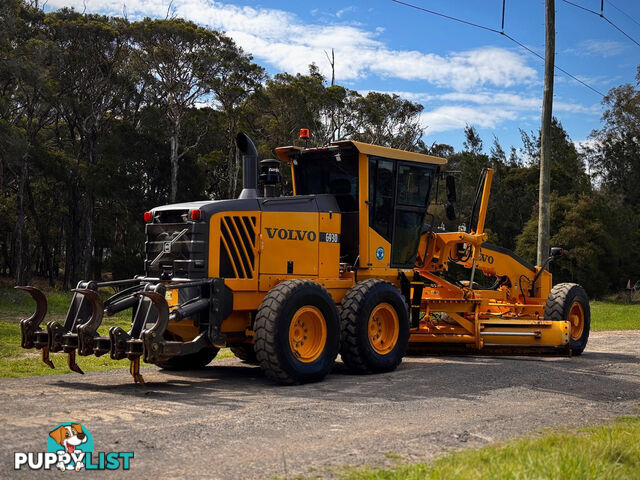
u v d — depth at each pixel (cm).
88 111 4328
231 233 835
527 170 5862
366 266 967
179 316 760
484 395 759
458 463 432
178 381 833
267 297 805
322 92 4991
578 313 1262
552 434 538
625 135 6788
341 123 5044
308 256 914
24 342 796
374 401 701
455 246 1192
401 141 5103
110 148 3978
